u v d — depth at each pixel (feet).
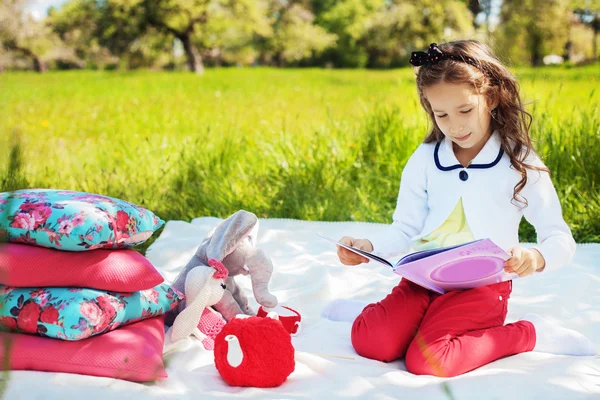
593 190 13.93
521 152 7.64
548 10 54.60
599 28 92.43
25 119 29.55
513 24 47.03
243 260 7.90
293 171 15.58
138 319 7.22
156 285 7.28
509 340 7.21
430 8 97.40
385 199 15.14
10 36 51.60
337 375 6.67
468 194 7.66
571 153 14.92
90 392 5.95
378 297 9.47
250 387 6.50
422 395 6.33
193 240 11.59
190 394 6.28
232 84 59.98
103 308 6.74
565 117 17.42
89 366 6.45
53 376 6.31
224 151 17.02
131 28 98.94
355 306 8.68
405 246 8.08
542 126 15.55
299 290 9.70
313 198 14.51
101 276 6.89
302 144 17.37
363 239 7.93
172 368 6.82
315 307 9.11
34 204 7.02
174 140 21.52
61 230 6.77
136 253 7.43
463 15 86.63
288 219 13.33
